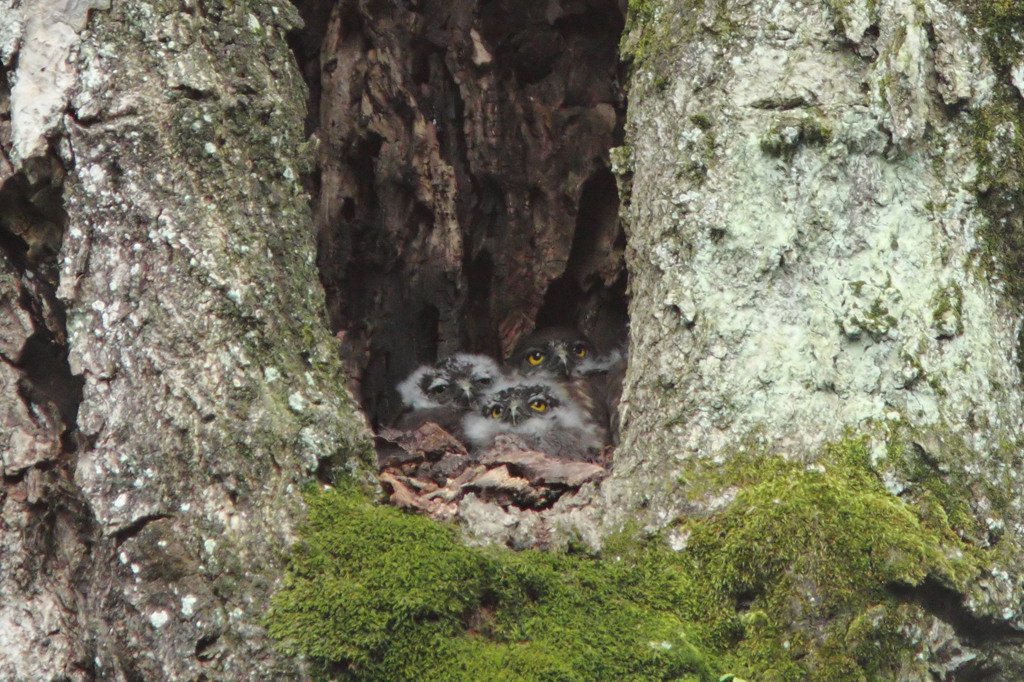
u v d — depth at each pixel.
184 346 7.38
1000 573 7.35
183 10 7.82
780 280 7.78
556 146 13.30
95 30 7.66
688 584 7.29
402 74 12.74
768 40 8.04
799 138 7.84
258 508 7.18
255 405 7.37
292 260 7.90
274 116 8.02
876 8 8.00
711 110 8.04
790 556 7.14
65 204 7.63
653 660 6.94
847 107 7.86
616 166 8.61
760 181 7.85
